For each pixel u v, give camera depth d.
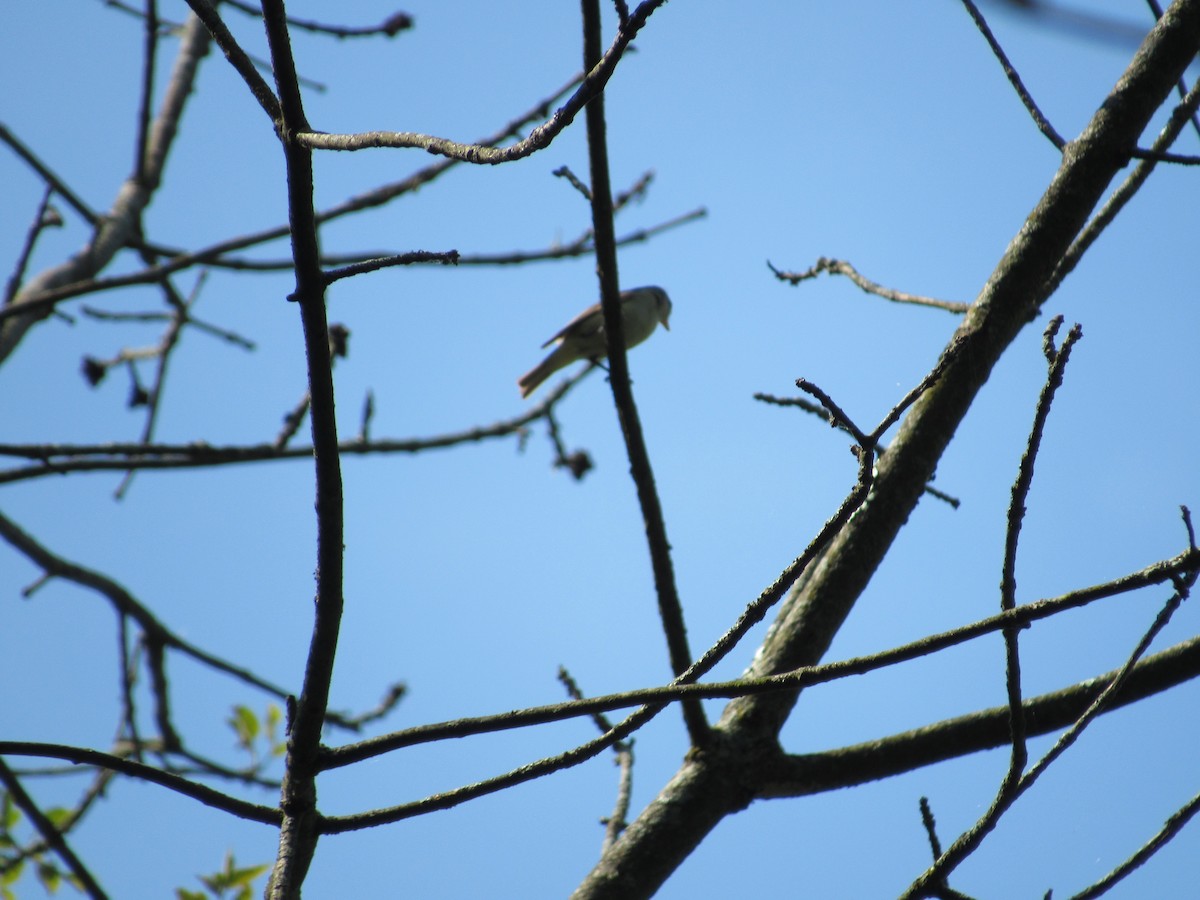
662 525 7.21
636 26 4.04
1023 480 4.74
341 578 5.20
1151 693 6.07
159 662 12.02
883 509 6.66
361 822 5.22
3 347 10.68
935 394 6.82
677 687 4.79
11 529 11.63
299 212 4.93
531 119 10.84
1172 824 5.45
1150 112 7.10
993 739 6.22
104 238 12.07
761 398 7.26
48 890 10.20
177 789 5.14
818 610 6.54
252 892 10.53
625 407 7.42
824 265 9.26
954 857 5.32
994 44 7.83
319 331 5.00
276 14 4.89
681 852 6.02
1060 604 4.54
